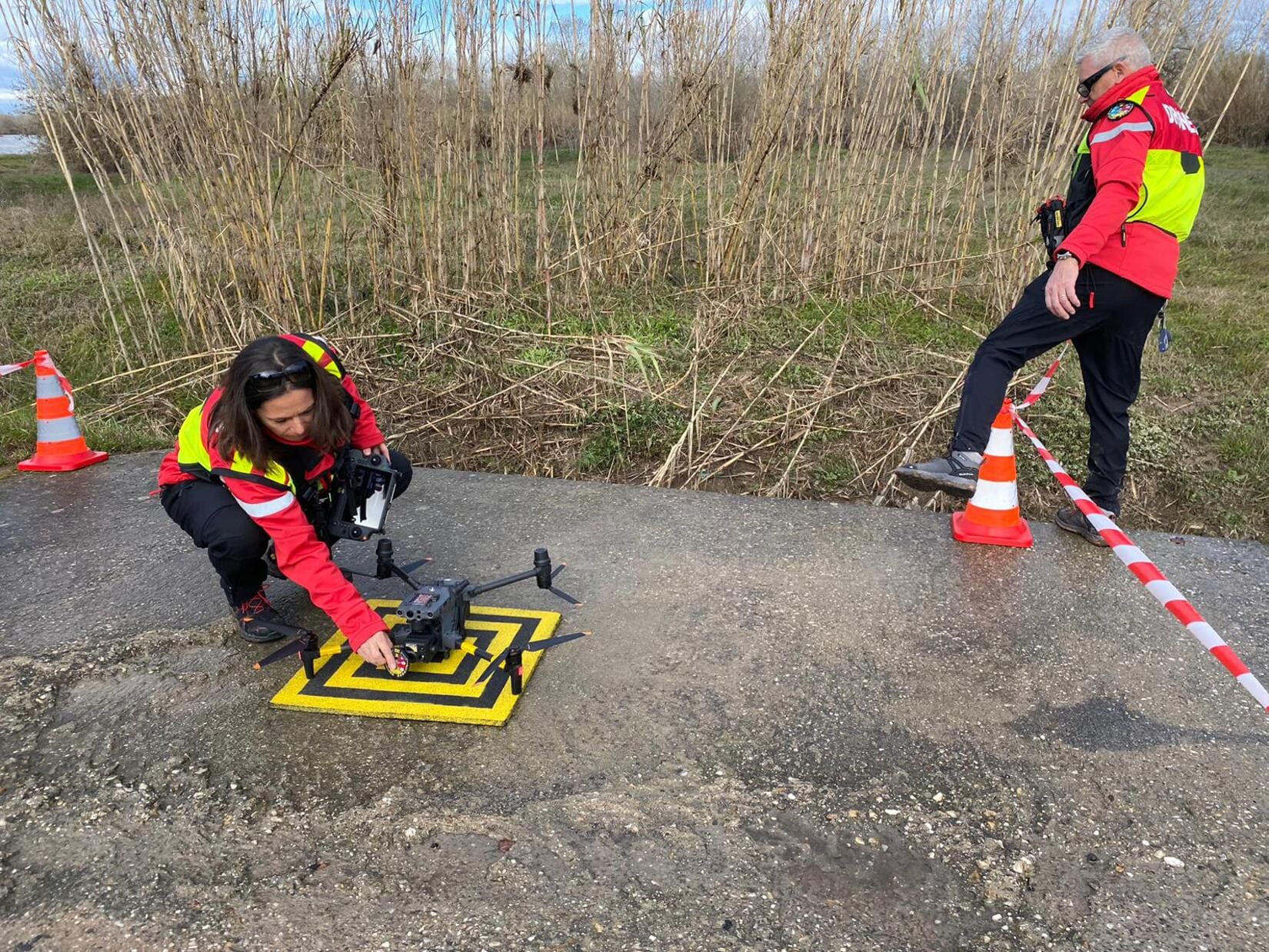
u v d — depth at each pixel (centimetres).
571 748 250
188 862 214
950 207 848
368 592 335
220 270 623
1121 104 332
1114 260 339
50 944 193
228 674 285
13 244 934
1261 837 221
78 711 268
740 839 220
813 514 413
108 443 505
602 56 681
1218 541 392
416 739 254
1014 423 416
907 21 667
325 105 632
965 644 303
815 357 602
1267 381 559
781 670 287
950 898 204
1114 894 205
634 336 618
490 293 666
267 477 244
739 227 685
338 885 207
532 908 200
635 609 324
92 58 564
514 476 464
